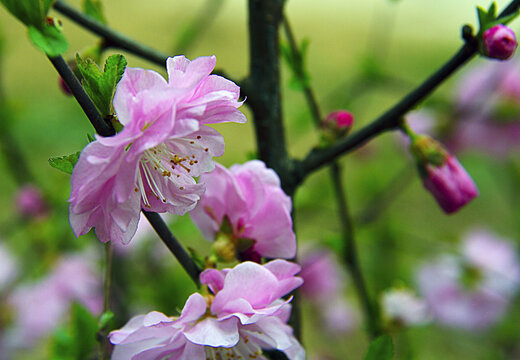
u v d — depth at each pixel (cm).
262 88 36
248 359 33
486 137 55
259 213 33
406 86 49
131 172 31
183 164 32
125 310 47
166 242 32
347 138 36
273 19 36
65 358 36
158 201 32
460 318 58
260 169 33
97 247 51
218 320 32
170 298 50
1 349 53
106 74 31
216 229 34
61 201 53
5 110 54
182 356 32
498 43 33
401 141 52
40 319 51
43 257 53
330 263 56
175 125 30
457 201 37
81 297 52
